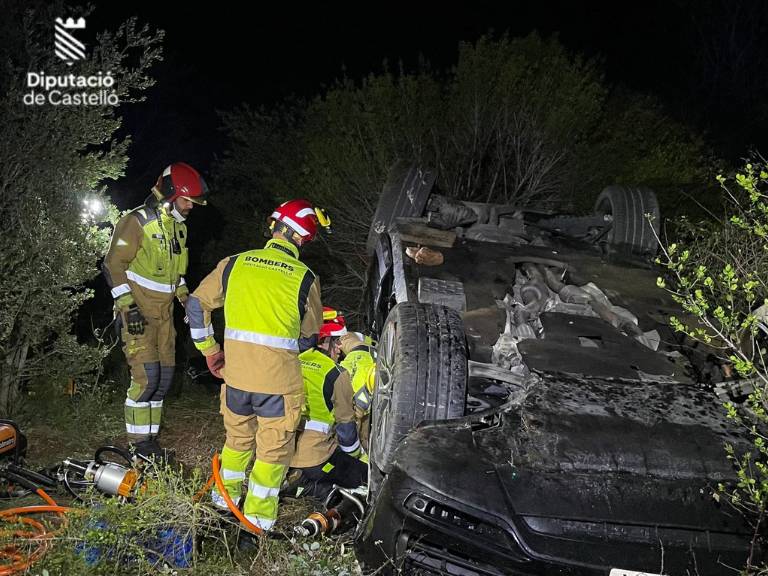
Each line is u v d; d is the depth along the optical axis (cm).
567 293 457
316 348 445
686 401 357
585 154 855
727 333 338
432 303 402
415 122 867
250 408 391
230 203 1001
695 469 320
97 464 402
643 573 298
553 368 374
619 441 327
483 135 851
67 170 534
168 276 475
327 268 910
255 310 382
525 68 881
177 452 519
